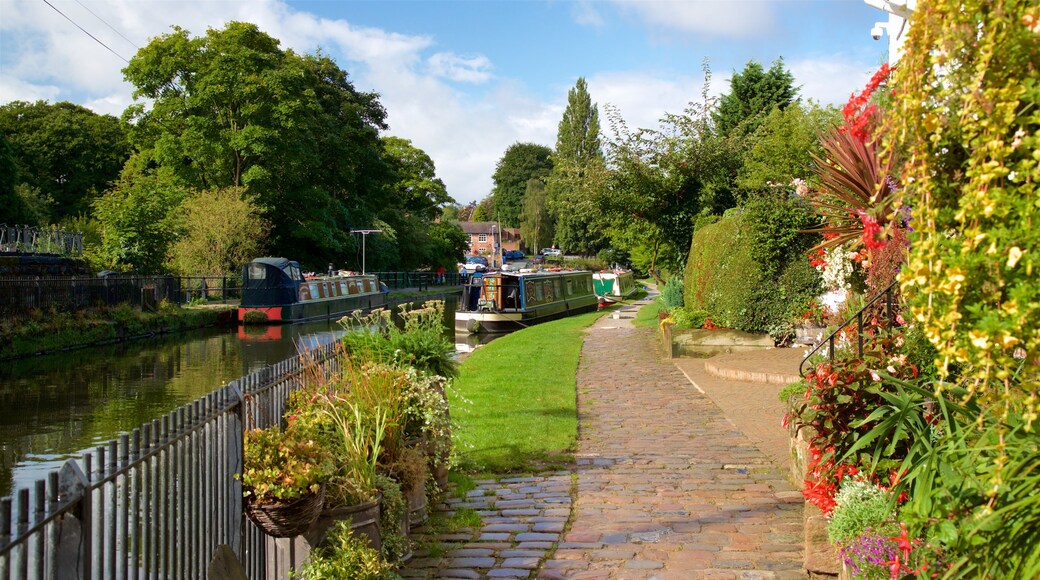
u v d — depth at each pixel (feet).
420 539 19.43
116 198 110.83
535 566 17.46
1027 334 7.58
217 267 132.16
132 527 10.94
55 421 48.83
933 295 8.33
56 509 8.91
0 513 8.07
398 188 261.03
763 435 30.35
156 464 11.69
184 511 12.68
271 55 155.74
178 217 129.39
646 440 30.07
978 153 7.90
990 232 7.64
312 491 14.61
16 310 78.23
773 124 65.92
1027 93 7.63
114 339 90.02
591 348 65.05
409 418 21.01
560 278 131.34
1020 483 10.08
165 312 104.01
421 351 25.91
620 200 76.33
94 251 108.47
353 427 18.52
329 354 24.29
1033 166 7.77
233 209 133.80
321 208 169.37
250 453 15.02
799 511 20.90
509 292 116.37
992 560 9.75
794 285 53.67
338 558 15.23
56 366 72.08
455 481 24.43
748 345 54.70
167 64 146.61
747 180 66.18
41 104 199.82
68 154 195.42
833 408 17.34
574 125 312.71
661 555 17.94
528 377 46.55
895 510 14.23
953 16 8.06
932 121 8.38
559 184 86.38
